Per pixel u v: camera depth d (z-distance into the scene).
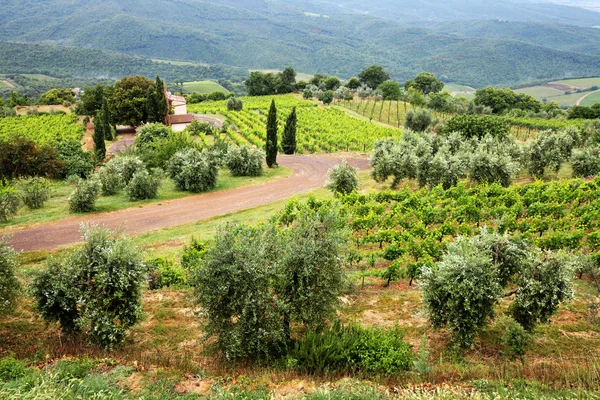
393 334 14.02
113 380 11.90
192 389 11.80
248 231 16.89
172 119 79.88
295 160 58.69
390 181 44.06
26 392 10.26
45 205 34.41
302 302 14.58
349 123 87.50
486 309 14.09
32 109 102.38
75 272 14.57
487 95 122.56
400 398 10.74
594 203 27.34
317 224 15.25
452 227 24.97
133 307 14.64
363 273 20.73
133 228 29.39
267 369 12.98
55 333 15.41
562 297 14.45
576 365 12.36
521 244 16.50
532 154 39.72
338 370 12.70
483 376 12.16
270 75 146.00
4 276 14.80
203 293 13.84
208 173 39.81
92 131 81.56
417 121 75.38
